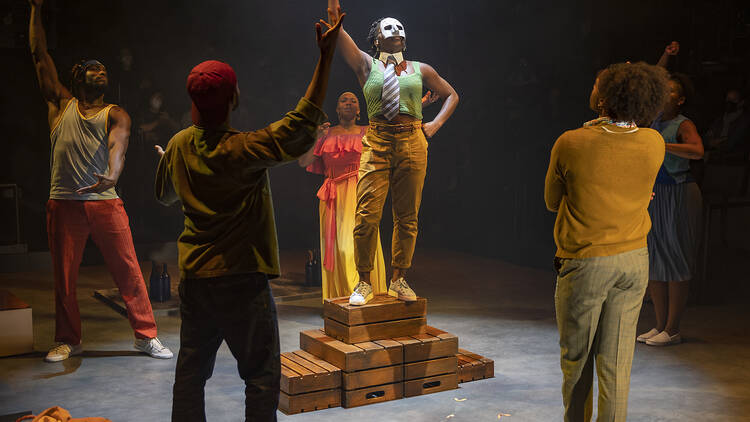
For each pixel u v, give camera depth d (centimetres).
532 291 683
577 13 1150
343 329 399
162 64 1205
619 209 272
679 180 486
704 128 969
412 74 399
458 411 377
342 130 546
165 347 495
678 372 441
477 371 428
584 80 1092
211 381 426
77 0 1134
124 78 1062
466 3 1256
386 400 394
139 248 852
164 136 1009
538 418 366
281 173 1056
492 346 500
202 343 260
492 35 1249
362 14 1289
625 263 275
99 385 418
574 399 292
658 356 473
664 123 490
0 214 790
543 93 1078
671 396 399
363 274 411
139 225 968
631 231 276
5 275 752
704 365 454
